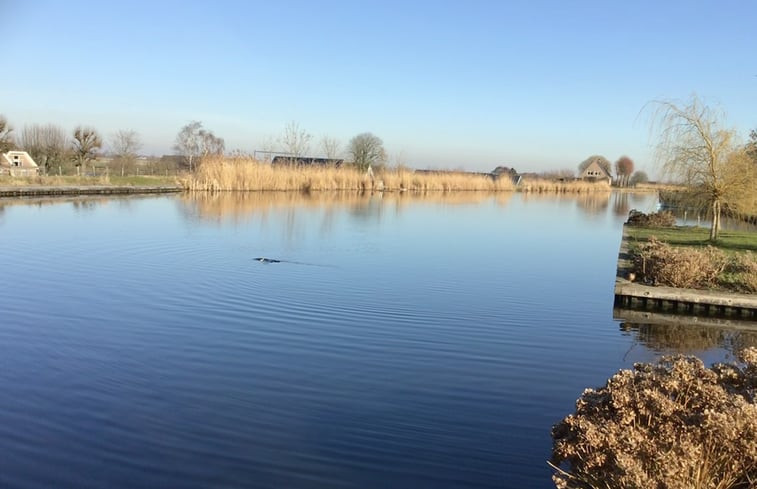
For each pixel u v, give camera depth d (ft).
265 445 17.43
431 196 169.58
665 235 70.03
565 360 26.32
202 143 219.20
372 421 19.24
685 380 13.08
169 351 25.43
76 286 37.04
